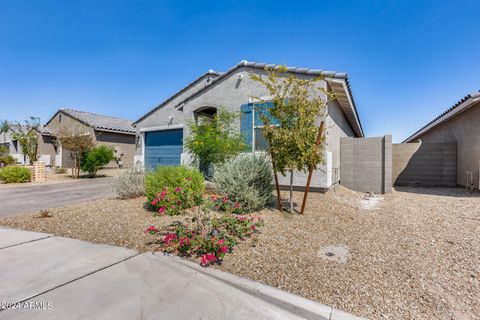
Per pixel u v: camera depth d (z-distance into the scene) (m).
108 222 5.29
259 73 10.10
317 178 8.83
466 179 10.78
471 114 10.41
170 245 3.87
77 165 16.09
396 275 3.34
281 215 5.97
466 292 2.97
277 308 2.65
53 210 6.33
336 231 5.06
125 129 24.16
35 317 2.34
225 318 2.43
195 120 11.95
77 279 3.04
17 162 27.44
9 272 3.19
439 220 5.93
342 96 10.26
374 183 10.59
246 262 3.62
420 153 12.41
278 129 5.90
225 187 6.29
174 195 5.97
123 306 2.54
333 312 2.59
